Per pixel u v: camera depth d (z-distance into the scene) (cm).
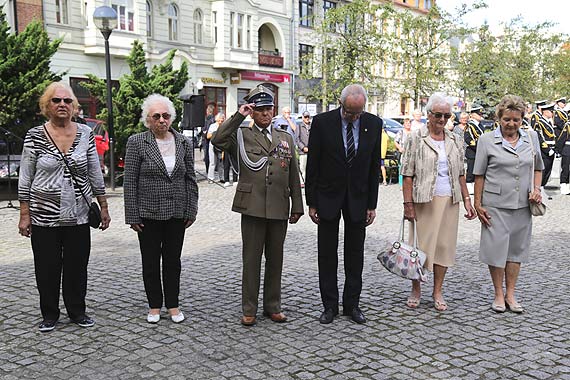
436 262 559
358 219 516
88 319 510
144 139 504
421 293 615
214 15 3406
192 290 620
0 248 818
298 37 4019
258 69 3666
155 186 502
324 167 519
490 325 518
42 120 1375
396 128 1964
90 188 504
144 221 509
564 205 1264
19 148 1349
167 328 505
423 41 2639
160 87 1593
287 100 3934
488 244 554
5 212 1134
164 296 548
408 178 555
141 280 653
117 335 488
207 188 1517
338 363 435
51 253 491
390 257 550
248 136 511
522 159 549
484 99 2889
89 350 457
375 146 519
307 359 442
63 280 508
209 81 3378
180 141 517
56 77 1403
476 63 2780
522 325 519
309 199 527
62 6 2606
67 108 479
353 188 516
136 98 1558
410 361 439
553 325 519
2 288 618
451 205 555
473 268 721
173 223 515
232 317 536
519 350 461
